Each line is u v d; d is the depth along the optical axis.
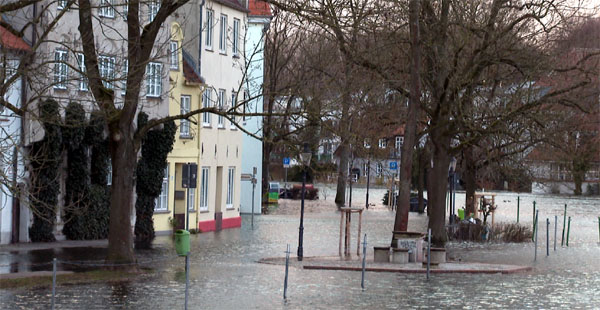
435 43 40.53
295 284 27.61
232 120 28.27
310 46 56.75
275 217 66.88
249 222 60.34
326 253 39.44
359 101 36.53
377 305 23.38
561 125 43.12
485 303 24.27
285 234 49.94
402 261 34.62
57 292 24.09
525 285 28.88
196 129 49.56
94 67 27.55
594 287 28.53
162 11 27.95
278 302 23.56
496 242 49.19
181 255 34.16
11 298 22.69
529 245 47.62
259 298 24.25
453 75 39.97
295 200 95.75
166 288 25.64
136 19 27.53
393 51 40.41
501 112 40.34
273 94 28.61
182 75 48.22
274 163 121.19
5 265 29.64
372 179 131.50
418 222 64.38
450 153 43.16
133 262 29.19
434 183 43.25
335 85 32.38
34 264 30.14
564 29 39.16
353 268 32.50
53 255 33.31
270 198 85.06
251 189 69.69
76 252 34.69
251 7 65.31
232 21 55.03
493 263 36.78
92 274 27.88
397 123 44.28
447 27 40.38
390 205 82.75
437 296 25.50
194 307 22.25
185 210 48.66
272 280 28.50
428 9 40.25
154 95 44.69
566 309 23.48
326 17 26.22
